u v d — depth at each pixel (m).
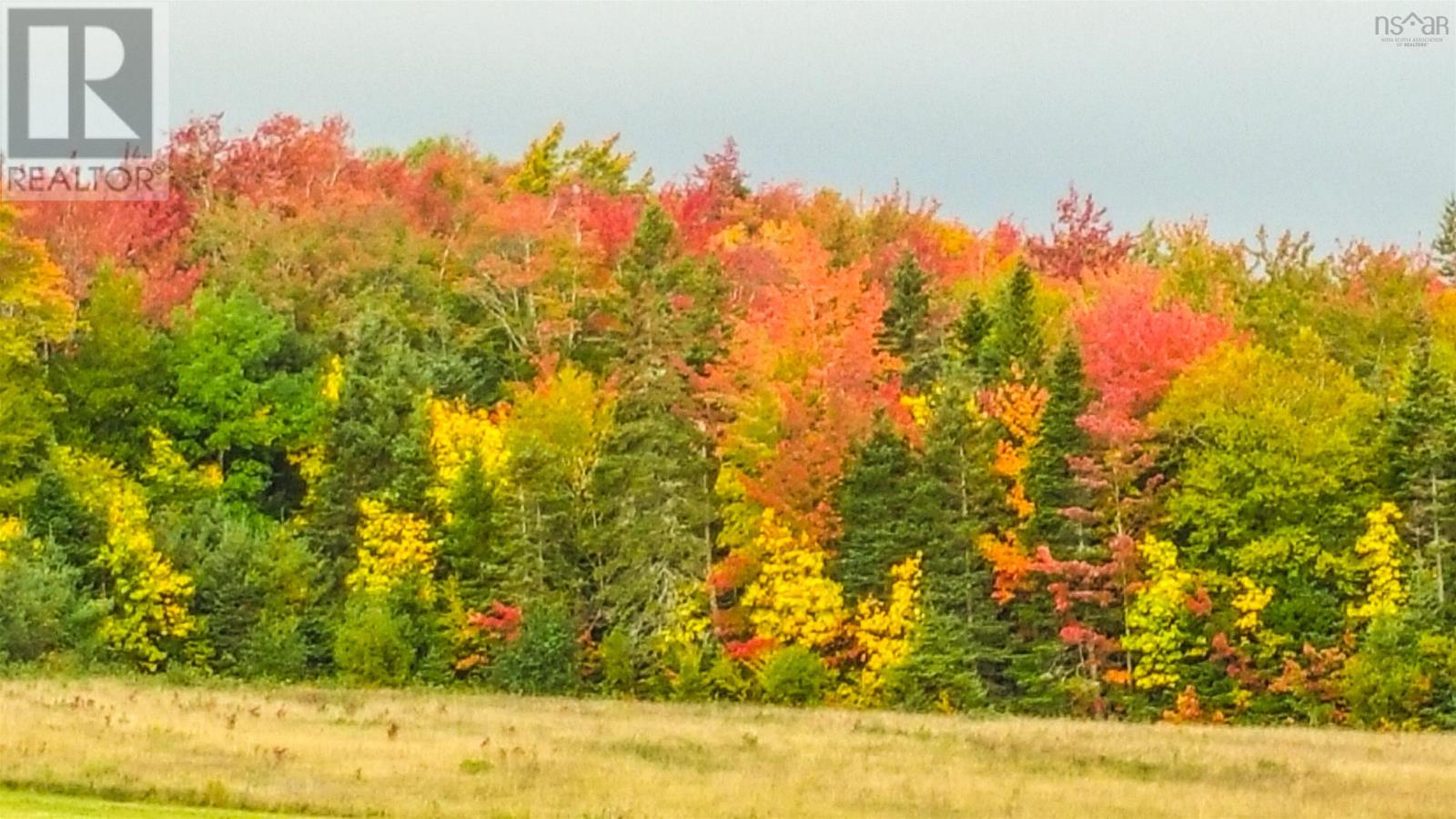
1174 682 60.28
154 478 69.75
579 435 66.81
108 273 74.50
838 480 64.75
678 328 73.00
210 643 62.31
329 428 71.38
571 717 44.03
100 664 58.19
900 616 61.59
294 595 64.00
